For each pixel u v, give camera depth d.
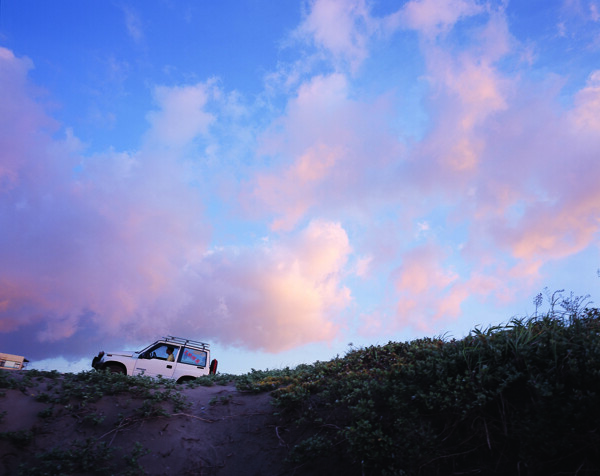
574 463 3.87
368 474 4.61
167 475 5.17
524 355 4.72
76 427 5.57
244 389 7.49
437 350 5.98
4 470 4.70
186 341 14.07
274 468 5.23
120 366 13.01
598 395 3.93
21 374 6.83
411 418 4.71
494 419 4.43
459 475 4.24
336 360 7.90
